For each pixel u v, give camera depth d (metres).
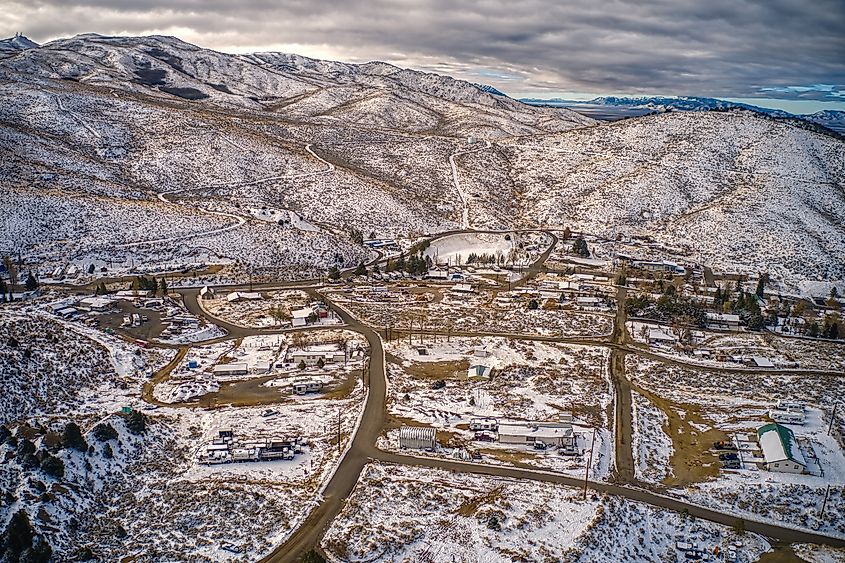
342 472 76.25
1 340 96.88
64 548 61.84
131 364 103.56
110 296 132.12
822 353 120.06
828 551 66.44
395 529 65.75
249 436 84.19
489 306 139.50
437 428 87.69
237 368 103.38
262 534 64.62
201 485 73.50
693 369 110.75
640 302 136.00
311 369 105.62
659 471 79.88
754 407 97.00
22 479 68.12
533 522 67.38
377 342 117.50
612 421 91.00
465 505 70.31
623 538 66.25
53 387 91.19
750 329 131.62
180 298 137.75
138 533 64.94
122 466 76.62
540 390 99.62
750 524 70.44
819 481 78.38
